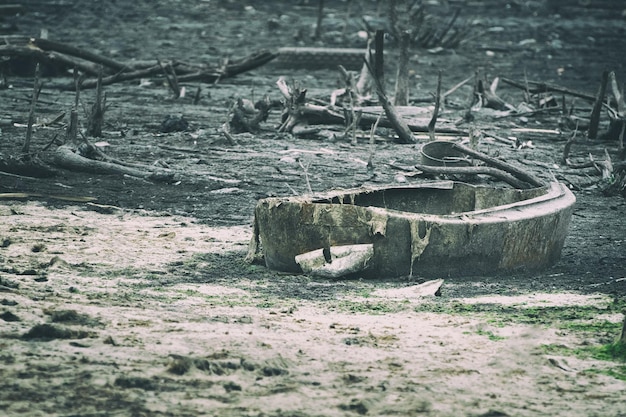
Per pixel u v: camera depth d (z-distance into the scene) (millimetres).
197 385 19094
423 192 40531
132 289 29938
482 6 146500
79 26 131125
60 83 95188
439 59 124062
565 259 38844
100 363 20000
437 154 55625
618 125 74875
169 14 135875
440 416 18078
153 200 48250
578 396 20000
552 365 22328
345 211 34062
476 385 20406
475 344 24156
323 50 116500
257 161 59688
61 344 21266
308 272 33938
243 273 34062
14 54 96625
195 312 26703
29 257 34031
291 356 21875
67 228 40156
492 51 128750
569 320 27547
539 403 19359
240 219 44781
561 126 80500
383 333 25094
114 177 52781
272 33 131875
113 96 90812
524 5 146375
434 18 141125
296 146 65250
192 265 34750
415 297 31062
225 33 130750
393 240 34031
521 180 44969
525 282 34406
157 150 61906
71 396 17844
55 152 55156
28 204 45094
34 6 136125
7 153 56781
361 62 115812
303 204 34156
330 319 26891
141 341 22156
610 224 47000
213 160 59469
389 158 62219
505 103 89750
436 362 22141
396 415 18047
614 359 23172
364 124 72062
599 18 144750
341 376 20328
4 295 26250
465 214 35500
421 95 99312
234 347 22234
